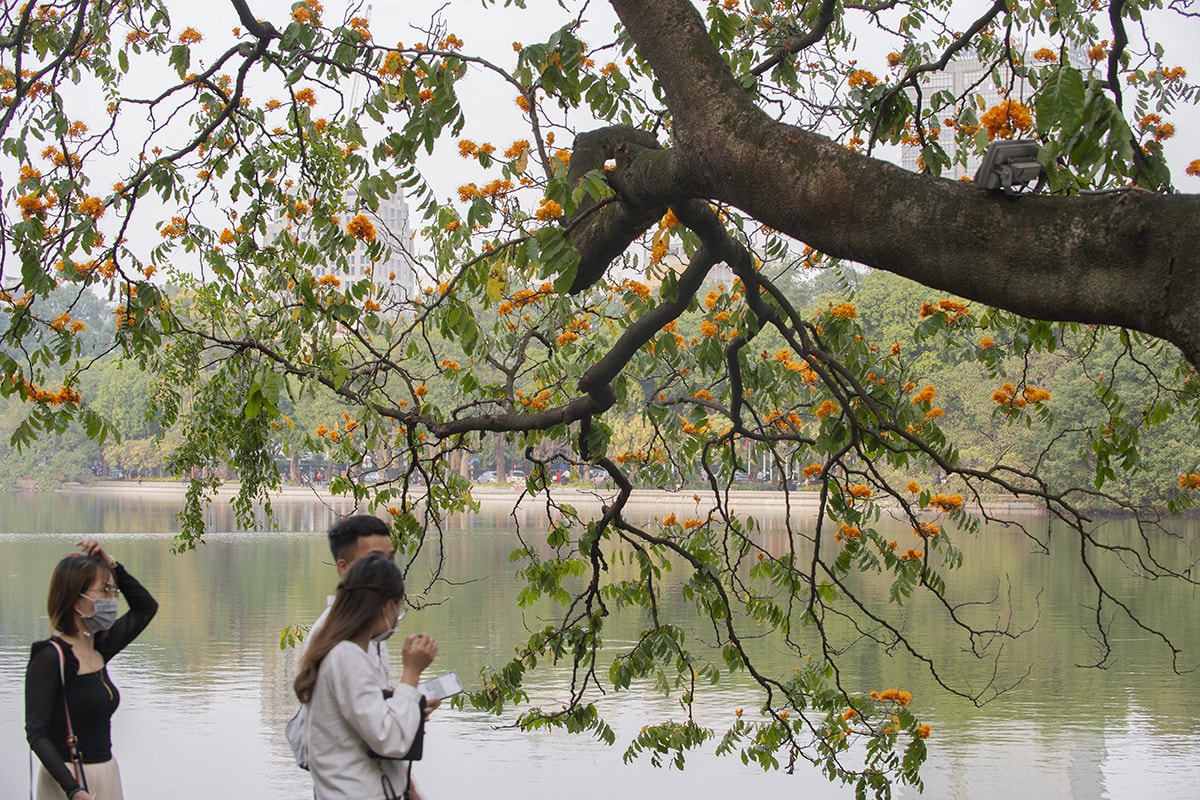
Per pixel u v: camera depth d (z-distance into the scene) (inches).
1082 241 112.0
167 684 617.6
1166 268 108.3
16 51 215.2
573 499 2107.5
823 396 258.8
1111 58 136.9
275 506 2381.9
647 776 459.5
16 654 676.1
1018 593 960.9
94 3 245.4
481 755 490.3
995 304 118.1
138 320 218.7
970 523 247.6
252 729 529.3
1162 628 792.9
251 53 205.3
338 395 236.5
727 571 278.1
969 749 508.4
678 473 293.6
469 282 187.0
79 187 218.1
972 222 117.9
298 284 235.0
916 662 675.4
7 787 382.0
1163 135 248.7
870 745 284.4
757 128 136.7
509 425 229.9
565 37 172.7
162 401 365.4
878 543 262.4
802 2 249.8
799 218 130.7
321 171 253.8
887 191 124.0
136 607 191.3
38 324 251.3
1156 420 246.1
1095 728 542.0
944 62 199.0
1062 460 1585.9
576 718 270.2
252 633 772.0
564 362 264.7
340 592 144.2
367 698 137.3
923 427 242.8
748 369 267.6
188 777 457.4
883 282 1825.8
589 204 187.6
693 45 145.1
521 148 193.2
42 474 3294.8
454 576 1063.0
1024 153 116.4
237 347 222.4
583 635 267.3
